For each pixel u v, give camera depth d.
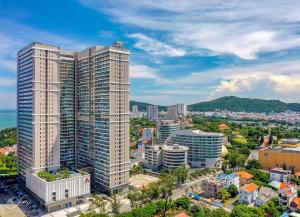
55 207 187.38
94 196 199.25
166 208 175.00
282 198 185.88
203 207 176.38
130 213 162.00
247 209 158.25
